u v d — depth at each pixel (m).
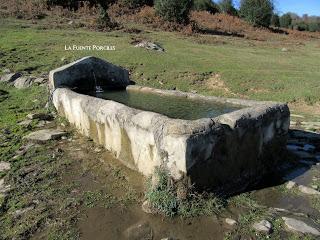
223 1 37.25
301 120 9.45
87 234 4.47
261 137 5.96
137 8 26.47
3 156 6.62
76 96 7.73
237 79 12.81
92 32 19.14
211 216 4.75
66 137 7.51
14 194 5.35
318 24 43.47
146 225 4.60
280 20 43.84
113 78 9.64
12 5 23.22
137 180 5.61
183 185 4.88
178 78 12.98
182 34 21.58
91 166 6.23
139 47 15.98
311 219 4.79
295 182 5.81
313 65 16.06
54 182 5.70
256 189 5.59
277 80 12.74
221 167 5.29
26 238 4.39
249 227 4.55
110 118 6.35
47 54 14.62
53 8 23.58
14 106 9.78
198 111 7.05
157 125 5.18
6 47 15.26
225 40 21.81
